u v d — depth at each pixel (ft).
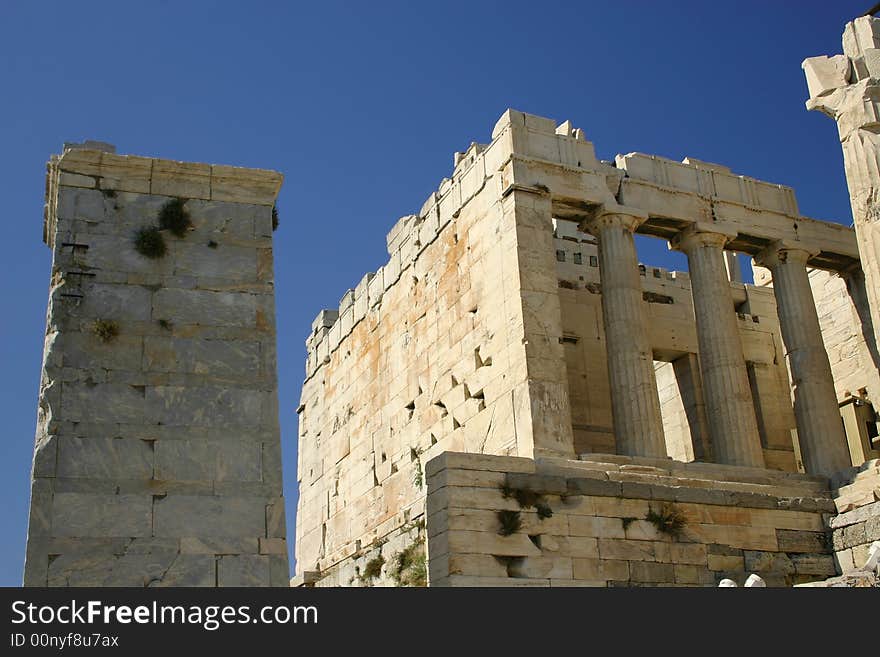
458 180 125.39
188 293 69.87
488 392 110.93
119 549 62.13
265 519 65.10
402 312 137.18
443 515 91.20
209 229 72.08
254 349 69.46
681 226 122.42
